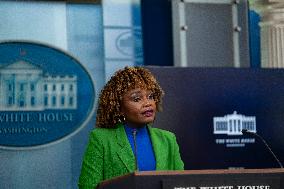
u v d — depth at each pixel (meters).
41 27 6.90
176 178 2.61
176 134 5.70
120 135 3.49
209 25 7.63
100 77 7.03
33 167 6.65
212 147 5.80
